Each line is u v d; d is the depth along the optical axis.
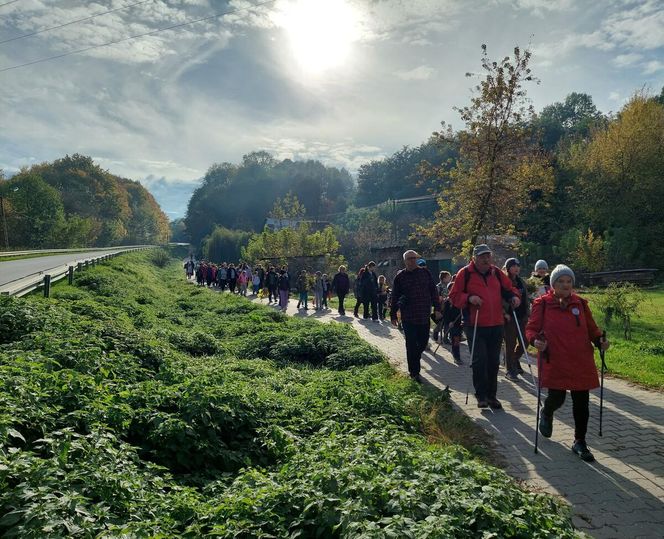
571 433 6.46
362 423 5.95
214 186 136.88
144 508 3.62
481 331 7.53
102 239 96.88
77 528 3.03
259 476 4.22
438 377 9.59
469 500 3.47
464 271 7.68
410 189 96.19
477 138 17.19
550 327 5.79
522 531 3.27
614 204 42.22
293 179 119.25
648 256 40.41
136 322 14.52
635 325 16.06
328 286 23.66
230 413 5.86
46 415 4.65
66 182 102.56
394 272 32.22
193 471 4.98
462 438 6.25
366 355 11.14
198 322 18.39
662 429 6.50
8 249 58.78
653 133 42.03
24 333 8.76
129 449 4.55
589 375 5.66
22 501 3.26
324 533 3.39
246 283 32.28
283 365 11.38
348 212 86.75
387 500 3.55
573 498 4.71
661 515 4.40
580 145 50.75
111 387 6.00
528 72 16.77
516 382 9.16
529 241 42.03
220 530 3.28
